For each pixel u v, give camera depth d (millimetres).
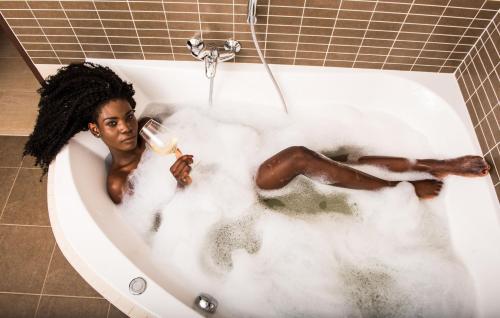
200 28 1438
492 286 1220
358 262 1341
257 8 1352
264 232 1413
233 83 1601
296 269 1327
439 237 1391
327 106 1685
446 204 1449
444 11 1357
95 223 1155
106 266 1081
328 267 1329
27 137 1879
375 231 1397
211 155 1547
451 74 1606
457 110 1499
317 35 1459
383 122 1658
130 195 1424
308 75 1571
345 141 1632
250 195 1471
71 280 1513
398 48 1512
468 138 1439
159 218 1431
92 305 1467
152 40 1489
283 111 1681
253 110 1682
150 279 1076
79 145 1369
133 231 1382
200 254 1354
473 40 1466
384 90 1621
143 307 1031
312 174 1367
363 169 1516
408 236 1386
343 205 1457
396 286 1295
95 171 1406
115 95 1252
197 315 1027
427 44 1491
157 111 1682
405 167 1474
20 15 1389
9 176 1758
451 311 1254
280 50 1529
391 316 1257
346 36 1462
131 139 1288
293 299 1279
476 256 1304
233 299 1276
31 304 1460
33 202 1691
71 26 1434
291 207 1459
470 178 1396
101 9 1365
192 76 1578
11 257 1553
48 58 1581
